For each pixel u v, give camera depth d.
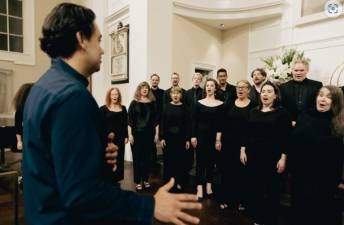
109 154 0.85
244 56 7.16
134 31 5.87
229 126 3.22
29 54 7.96
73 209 0.61
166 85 5.81
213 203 3.39
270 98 2.71
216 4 6.74
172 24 6.29
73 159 0.61
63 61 0.77
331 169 2.28
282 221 2.87
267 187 2.79
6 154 6.56
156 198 0.72
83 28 0.77
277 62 4.66
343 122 2.25
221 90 4.36
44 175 0.68
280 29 6.40
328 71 5.55
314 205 2.31
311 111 2.44
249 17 6.63
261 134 2.74
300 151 2.39
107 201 0.62
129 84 6.07
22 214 2.85
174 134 3.70
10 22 7.80
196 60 6.95
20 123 3.46
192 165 4.29
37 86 0.73
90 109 0.68
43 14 8.21
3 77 7.53
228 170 3.30
